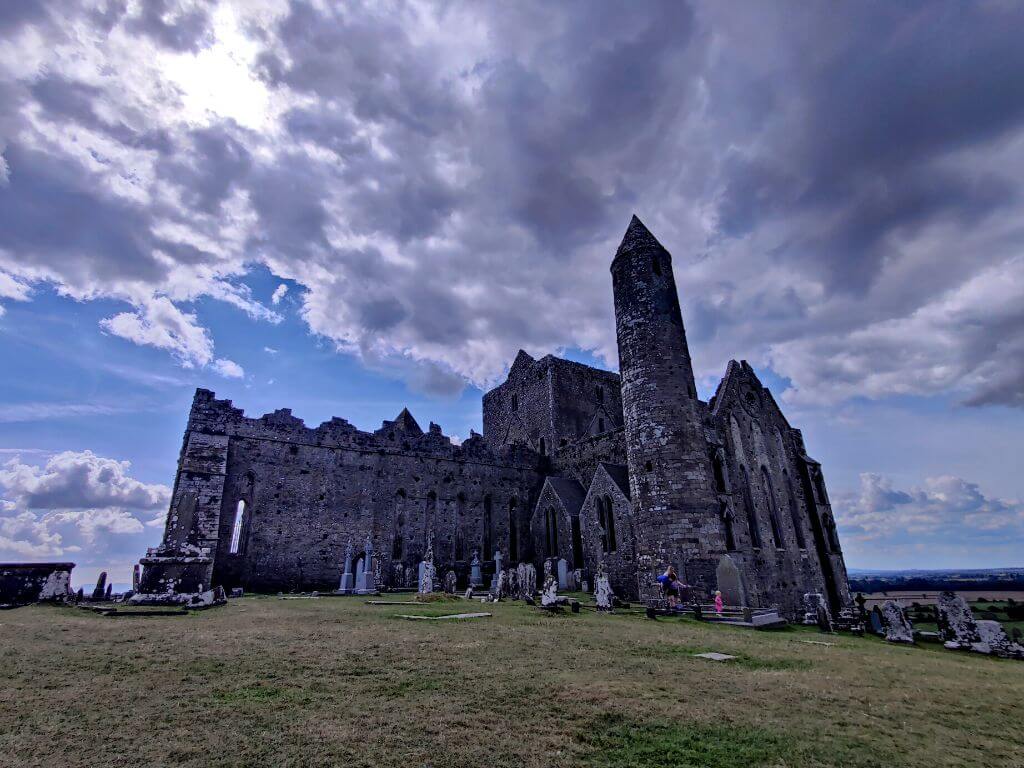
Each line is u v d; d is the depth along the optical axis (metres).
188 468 31.44
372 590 31.25
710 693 8.28
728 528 28.67
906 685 9.86
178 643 10.89
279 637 11.73
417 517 39.34
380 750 5.60
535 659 10.13
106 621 14.61
